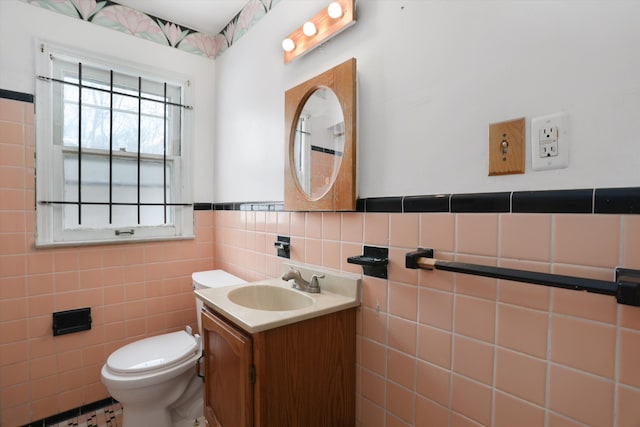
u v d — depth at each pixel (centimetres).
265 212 167
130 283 191
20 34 157
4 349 154
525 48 75
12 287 156
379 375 109
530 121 75
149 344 163
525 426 76
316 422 107
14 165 156
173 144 209
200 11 193
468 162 86
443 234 91
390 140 105
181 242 210
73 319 171
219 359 117
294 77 148
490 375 82
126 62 187
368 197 112
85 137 177
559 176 71
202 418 170
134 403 143
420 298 97
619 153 63
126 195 191
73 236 174
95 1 177
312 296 118
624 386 63
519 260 76
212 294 123
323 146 126
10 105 154
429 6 94
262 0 171
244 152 187
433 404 94
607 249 64
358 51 116
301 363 102
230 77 202
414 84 98
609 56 64
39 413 163
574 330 69
